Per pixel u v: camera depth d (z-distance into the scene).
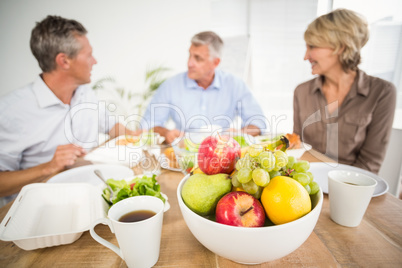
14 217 0.48
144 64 2.30
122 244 0.36
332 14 1.41
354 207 0.47
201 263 0.40
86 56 1.67
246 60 2.35
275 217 0.34
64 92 1.59
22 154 1.48
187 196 0.38
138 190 0.53
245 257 0.34
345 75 1.40
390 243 0.44
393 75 1.59
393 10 1.53
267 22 2.26
